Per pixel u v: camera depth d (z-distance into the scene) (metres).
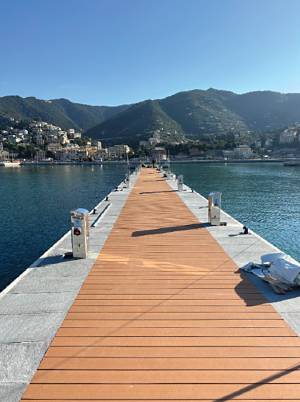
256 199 28.97
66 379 3.34
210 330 4.23
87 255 7.40
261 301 5.06
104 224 11.02
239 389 3.18
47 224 19.36
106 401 3.04
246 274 6.21
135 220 11.70
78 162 139.62
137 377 3.36
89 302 5.09
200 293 5.37
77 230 7.20
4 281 10.70
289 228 17.38
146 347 3.87
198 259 7.14
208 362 3.59
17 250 13.91
